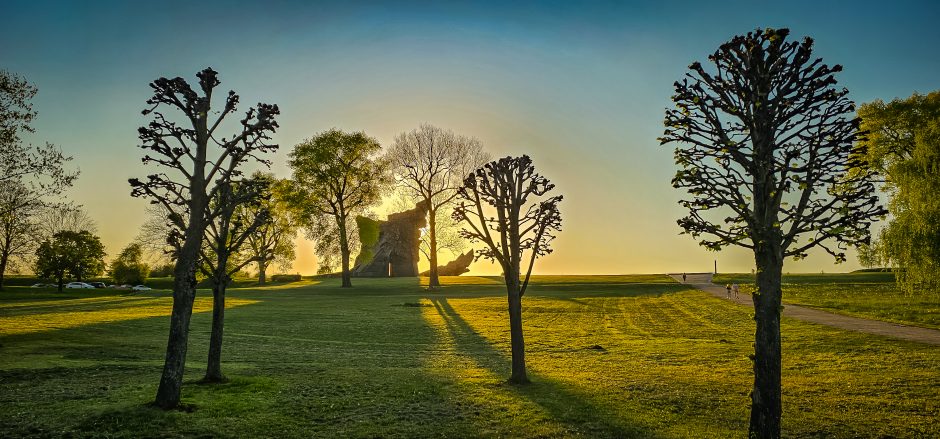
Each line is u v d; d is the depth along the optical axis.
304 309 50.81
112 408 14.77
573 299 61.72
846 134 12.53
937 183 42.50
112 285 94.06
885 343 29.73
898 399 17.92
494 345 32.78
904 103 52.38
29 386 17.45
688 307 54.00
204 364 24.34
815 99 12.69
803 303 52.81
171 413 14.73
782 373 23.08
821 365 24.50
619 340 34.81
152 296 66.94
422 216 111.31
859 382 20.41
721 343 32.88
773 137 12.95
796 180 12.73
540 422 15.28
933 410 16.66
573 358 27.81
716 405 17.25
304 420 15.14
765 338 12.63
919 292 49.88
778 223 12.65
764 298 12.73
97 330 33.50
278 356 27.50
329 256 78.62
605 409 16.59
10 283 97.44
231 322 41.09
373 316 46.00
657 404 17.28
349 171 75.56
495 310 51.06
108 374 19.72
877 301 51.59
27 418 13.98
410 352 29.88
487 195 22.00
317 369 23.08
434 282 74.69
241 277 106.19
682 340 34.56
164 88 16.22
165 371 15.39
